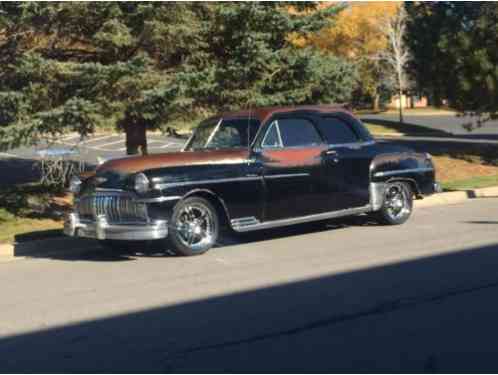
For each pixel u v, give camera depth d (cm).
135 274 898
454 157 2181
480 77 2009
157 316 698
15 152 2927
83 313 720
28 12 1172
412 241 1054
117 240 1045
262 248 1041
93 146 3127
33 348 614
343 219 1283
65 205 1466
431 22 2250
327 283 808
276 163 1045
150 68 1277
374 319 664
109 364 565
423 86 2289
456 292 753
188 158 985
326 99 1469
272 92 1438
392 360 555
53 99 1247
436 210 1391
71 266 976
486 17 2089
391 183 1192
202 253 1000
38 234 1159
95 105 1187
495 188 1630
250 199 1020
